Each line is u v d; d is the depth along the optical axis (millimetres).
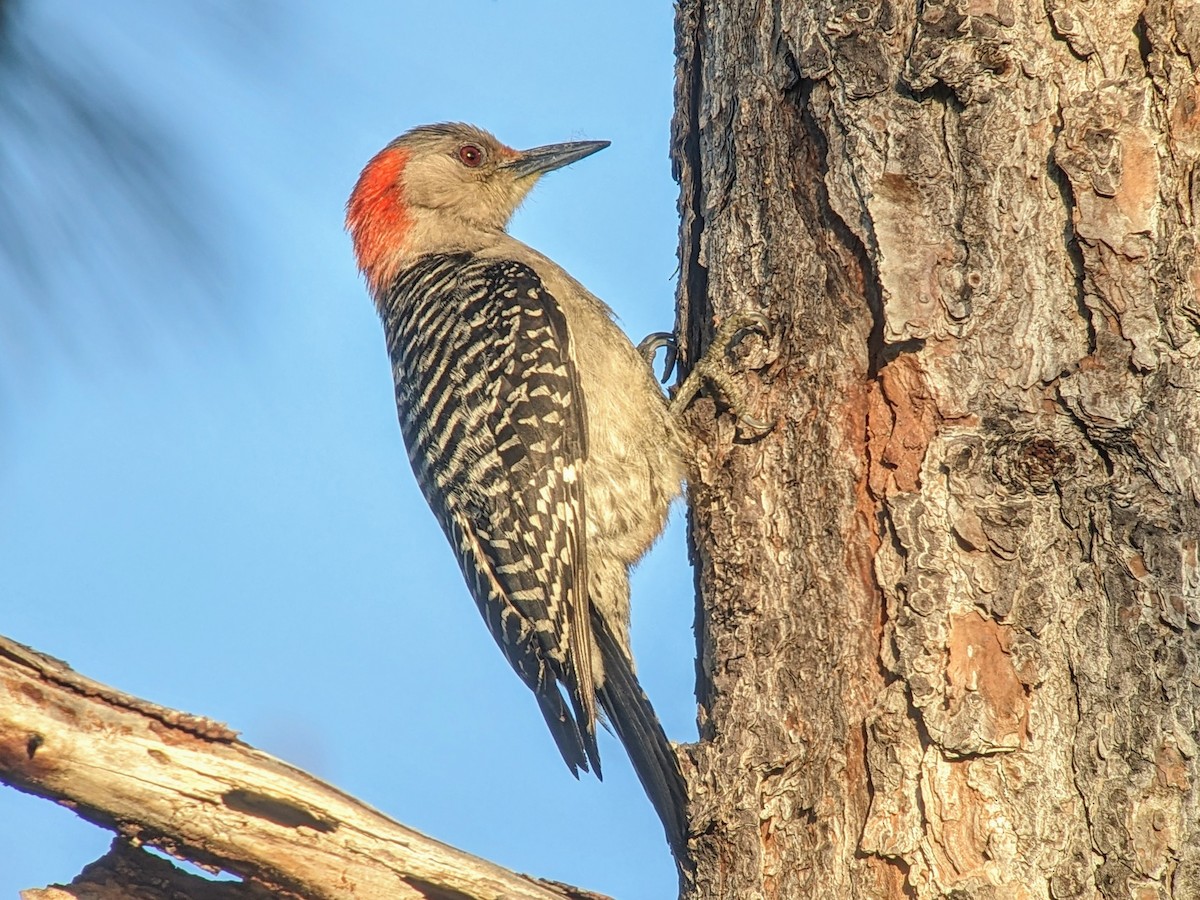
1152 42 7316
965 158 7598
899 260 7668
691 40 9844
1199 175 7219
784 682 7824
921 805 7121
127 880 7262
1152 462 7102
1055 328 7332
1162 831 6770
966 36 7605
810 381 8195
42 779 6680
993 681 7113
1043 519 7219
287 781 6883
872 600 7609
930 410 7531
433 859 7039
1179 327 7152
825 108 8203
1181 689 6918
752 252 8750
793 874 7496
